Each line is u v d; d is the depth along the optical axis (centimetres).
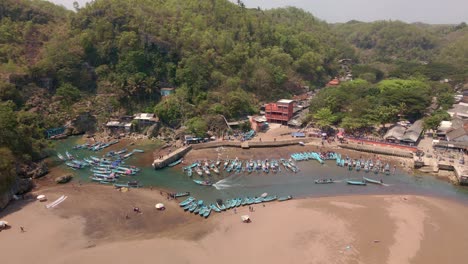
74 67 17312
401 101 16450
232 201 9638
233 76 19375
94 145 14212
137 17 19375
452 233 7994
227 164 12356
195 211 9031
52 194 10038
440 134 14500
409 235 7875
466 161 12106
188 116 15638
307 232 7994
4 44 17250
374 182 10988
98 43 18375
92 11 19425
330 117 15462
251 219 8656
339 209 9144
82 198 9806
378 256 7119
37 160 12469
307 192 10356
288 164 12300
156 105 16312
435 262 6975
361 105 15725
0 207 8938
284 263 6931
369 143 14088
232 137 14862
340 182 11062
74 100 16512
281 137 14950
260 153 13488
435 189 10562
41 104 15775
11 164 9894
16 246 7475
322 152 13450
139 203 9531
